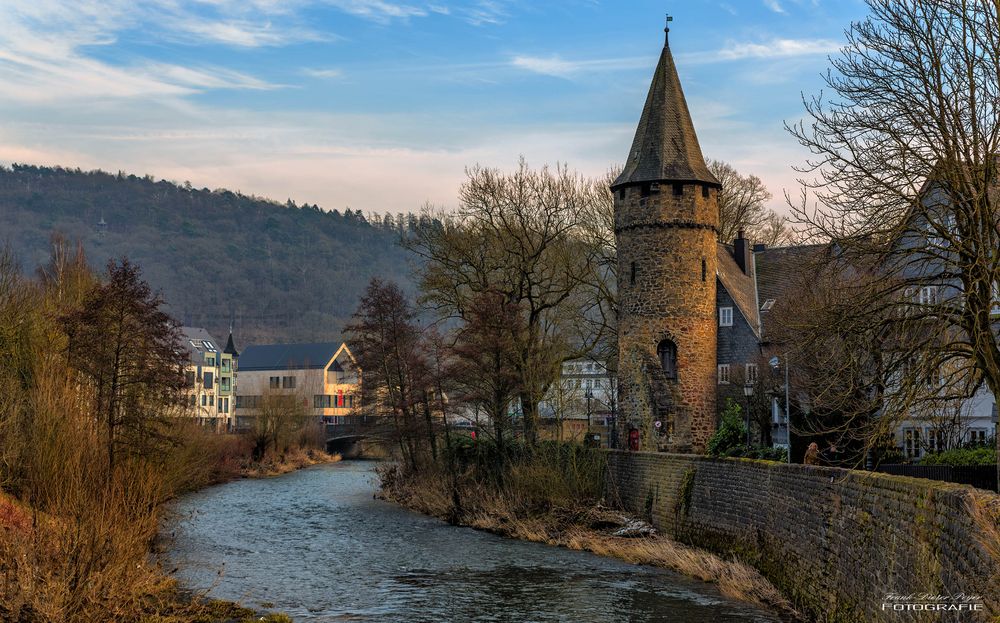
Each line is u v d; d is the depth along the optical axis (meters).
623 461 43.25
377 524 45.72
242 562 34.31
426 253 57.81
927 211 25.23
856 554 21.47
